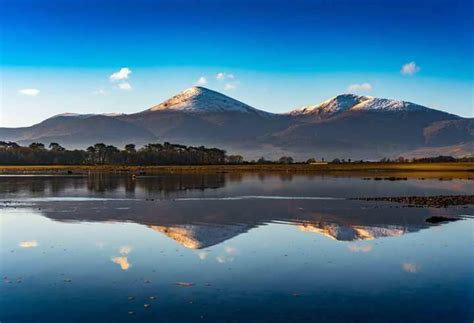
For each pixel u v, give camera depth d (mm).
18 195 69500
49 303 20109
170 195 69500
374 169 190000
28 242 32625
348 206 54250
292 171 179750
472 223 40938
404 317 18625
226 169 197000
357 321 18250
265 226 39500
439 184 94750
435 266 25859
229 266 25953
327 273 24562
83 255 28516
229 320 18328
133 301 20359
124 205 55812
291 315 18797
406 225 39969
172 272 24688
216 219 43750
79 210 50781
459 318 18516
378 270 25062
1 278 23672
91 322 18172
